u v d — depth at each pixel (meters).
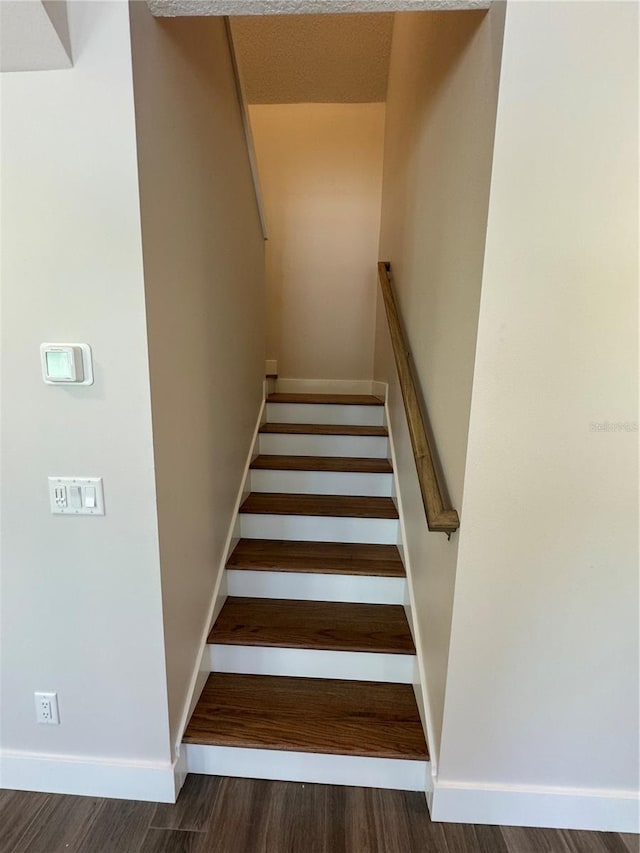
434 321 1.57
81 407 1.22
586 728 1.35
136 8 1.06
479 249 1.12
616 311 1.12
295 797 1.46
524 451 1.19
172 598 1.39
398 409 2.30
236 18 2.58
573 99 1.02
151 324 1.19
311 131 3.21
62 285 1.16
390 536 2.16
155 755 1.43
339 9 1.09
